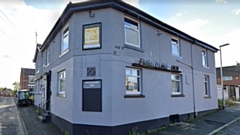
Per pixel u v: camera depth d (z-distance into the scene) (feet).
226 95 86.02
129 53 30.68
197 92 48.29
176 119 40.06
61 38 38.47
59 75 39.68
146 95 32.91
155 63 35.50
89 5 28.78
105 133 26.55
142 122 31.19
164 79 37.60
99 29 28.78
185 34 44.14
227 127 35.12
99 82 27.71
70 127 29.30
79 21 30.12
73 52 29.81
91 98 27.81
